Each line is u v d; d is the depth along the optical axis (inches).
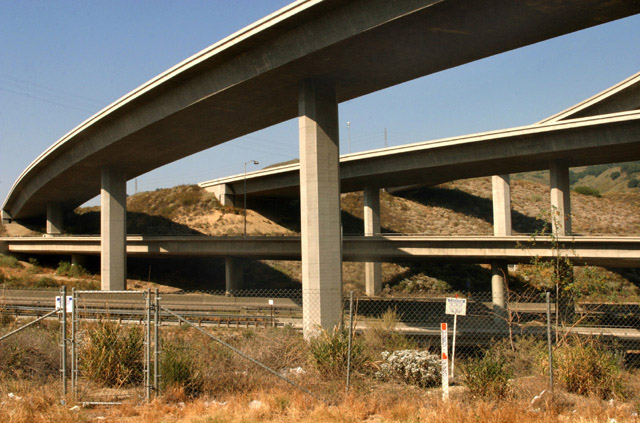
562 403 445.4
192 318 1293.1
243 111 1567.4
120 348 527.8
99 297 1706.4
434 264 2618.1
